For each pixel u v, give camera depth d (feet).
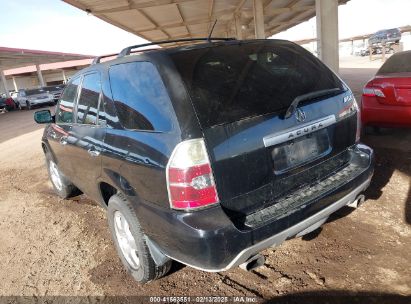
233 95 8.11
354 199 9.89
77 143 11.89
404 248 9.97
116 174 9.52
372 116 18.13
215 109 7.75
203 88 7.93
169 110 7.84
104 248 12.46
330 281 9.14
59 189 17.80
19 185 21.79
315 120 8.96
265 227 7.76
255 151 7.98
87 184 12.42
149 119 8.28
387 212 11.92
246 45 9.42
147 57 8.73
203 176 7.45
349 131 10.16
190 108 7.61
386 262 9.51
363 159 10.17
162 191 7.82
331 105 9.50
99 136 10.38
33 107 85.25
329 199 8.87
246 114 7.99
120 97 9.50
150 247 9.02
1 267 12.33
